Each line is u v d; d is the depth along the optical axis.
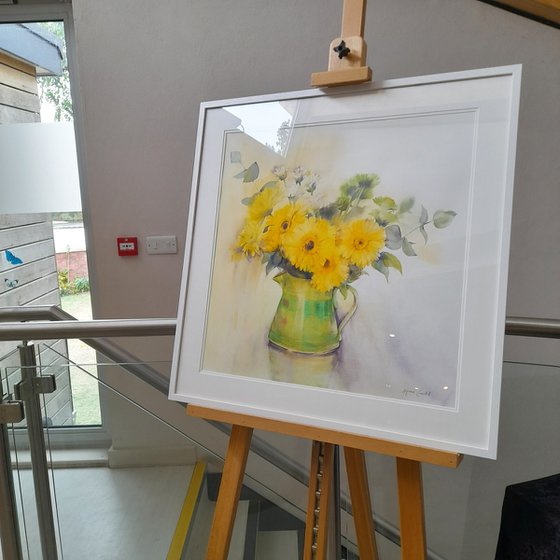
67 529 1.44
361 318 0.86
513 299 2.03
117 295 2.15
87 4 1.90
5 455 1.22
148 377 1.40
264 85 1.94
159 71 1.95
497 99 0.80
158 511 1.49
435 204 0.83
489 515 1.39
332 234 0.91
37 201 2.19
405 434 0.80
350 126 0.92
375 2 1.84
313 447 1.01
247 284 0.98
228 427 1.46
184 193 2.05
